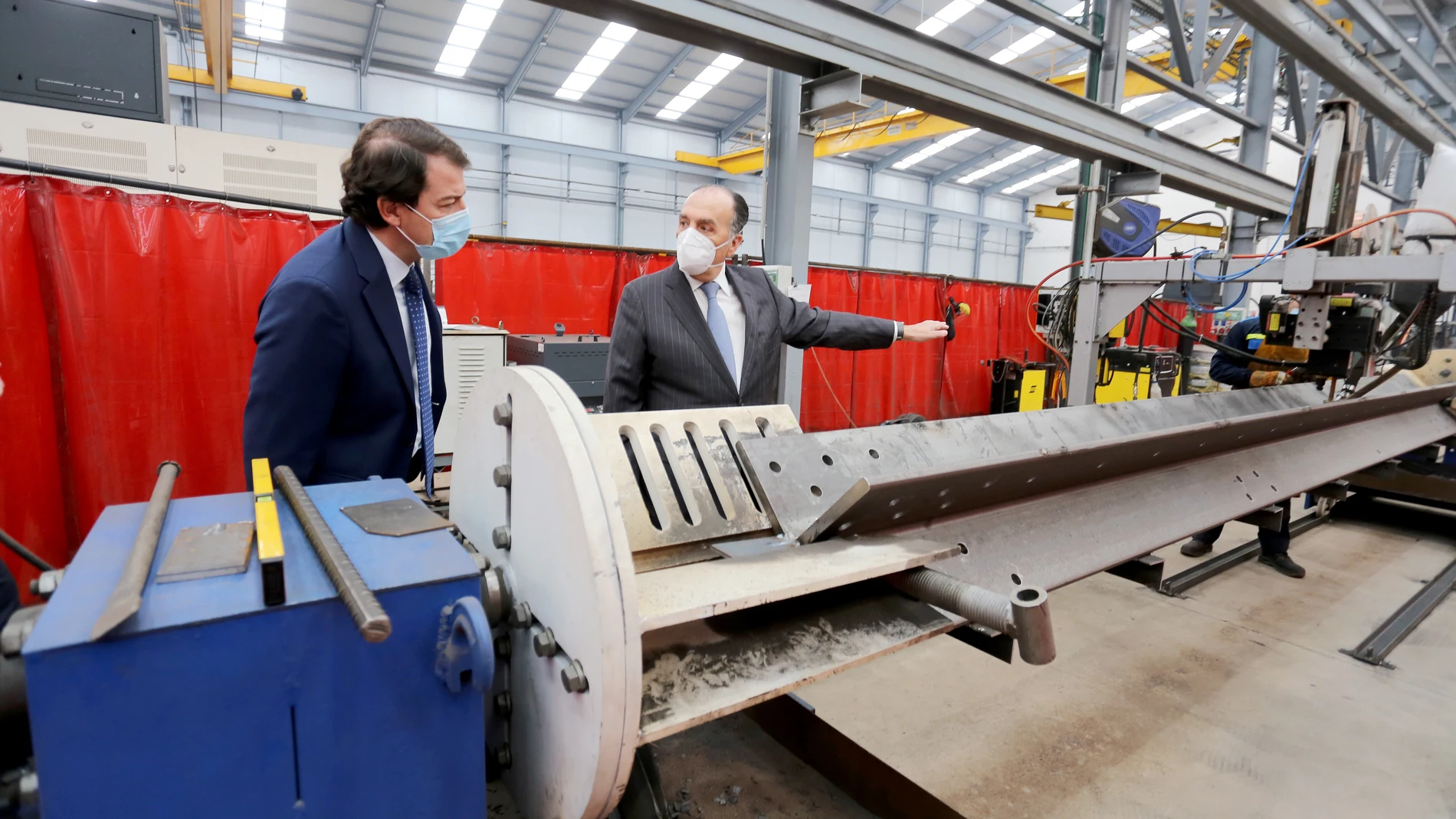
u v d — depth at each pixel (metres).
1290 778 1.59
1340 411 2.31
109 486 2.50
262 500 0.68
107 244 2.42
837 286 6.25
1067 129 2.72
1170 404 1.91
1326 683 2.03
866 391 6.56
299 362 0.96
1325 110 2.14
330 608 0.56
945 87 2.29
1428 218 2.12
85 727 0.48
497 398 0.78
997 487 1.17
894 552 0.87
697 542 0.93
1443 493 3.30
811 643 0.79
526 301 4.84
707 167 11.92
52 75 2.21
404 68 9.68
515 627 0.71
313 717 0.56
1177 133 13.41
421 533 0.69
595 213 11.50
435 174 1.01
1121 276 2.43
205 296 2.62
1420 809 1.49
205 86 8.16
